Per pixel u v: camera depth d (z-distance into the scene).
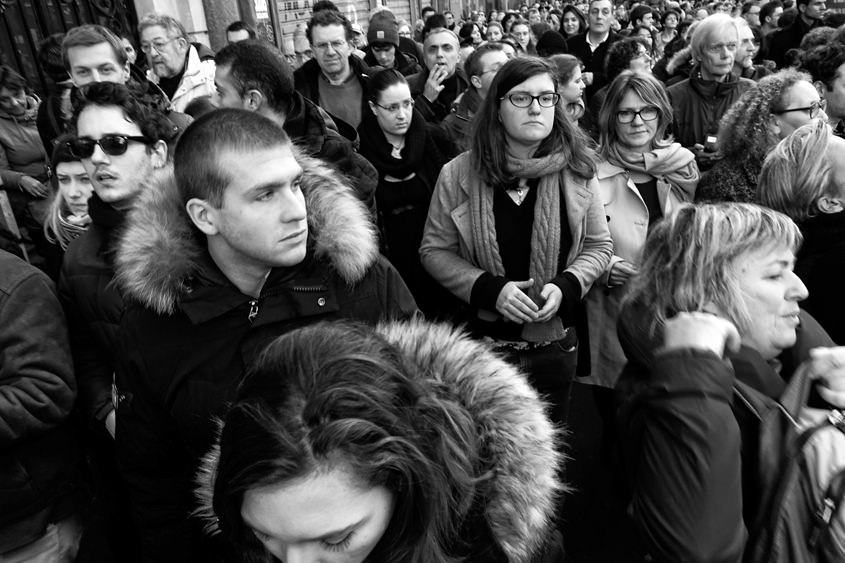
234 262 1.24
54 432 1.64
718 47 3.52
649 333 1.36
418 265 3.07
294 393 0.69
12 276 1.52
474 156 2.27
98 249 1.71
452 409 0.82
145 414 1.30
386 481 0.70
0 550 1.57
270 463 0.66
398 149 3.09
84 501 1.82
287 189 1.16
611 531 2.49
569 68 3.24
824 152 1.83
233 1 6.96
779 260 1.28
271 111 2.35
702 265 1.29
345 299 1.35
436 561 0.77
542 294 2.21
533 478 0.90
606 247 2.38
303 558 0.72
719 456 1.05
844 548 1.04
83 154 1.66
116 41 3.02
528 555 0.90
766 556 1.10
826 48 3.00
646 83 2.56
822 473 1.07
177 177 1.18
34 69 5.00
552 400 2.44
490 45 3.54
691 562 1.03
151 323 1.27
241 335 1.27
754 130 2.43
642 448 1.16
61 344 1.59
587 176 2.28
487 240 2.28
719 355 1.13
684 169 2.66
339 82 3.80
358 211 1.36
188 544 1.39
